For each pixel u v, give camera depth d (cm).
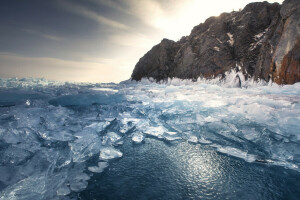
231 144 273
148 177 187
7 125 249
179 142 285
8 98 427
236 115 373
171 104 482
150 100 524
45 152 207
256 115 348
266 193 162
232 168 206
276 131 294
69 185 167
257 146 262
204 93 617
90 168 200
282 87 638
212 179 185
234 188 170
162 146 269
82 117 355
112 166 209
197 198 156
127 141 286
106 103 509
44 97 461
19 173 170
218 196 159
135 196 157
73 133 270
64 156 208
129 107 450
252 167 207
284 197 156
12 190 149
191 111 425
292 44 691
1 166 172
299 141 263
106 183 175
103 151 237
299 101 400
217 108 418
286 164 210
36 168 180
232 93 599
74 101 472
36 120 282
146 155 239
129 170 201
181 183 178
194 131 326
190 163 218
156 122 375
